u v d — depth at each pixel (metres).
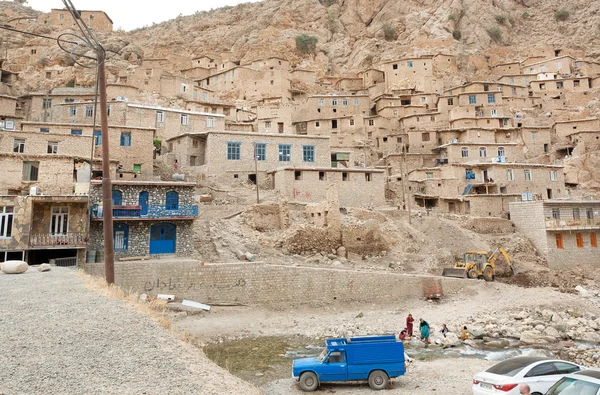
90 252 31.80
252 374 20.25
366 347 17.61
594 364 21.67
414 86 88.44
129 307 14.59
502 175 57.91
